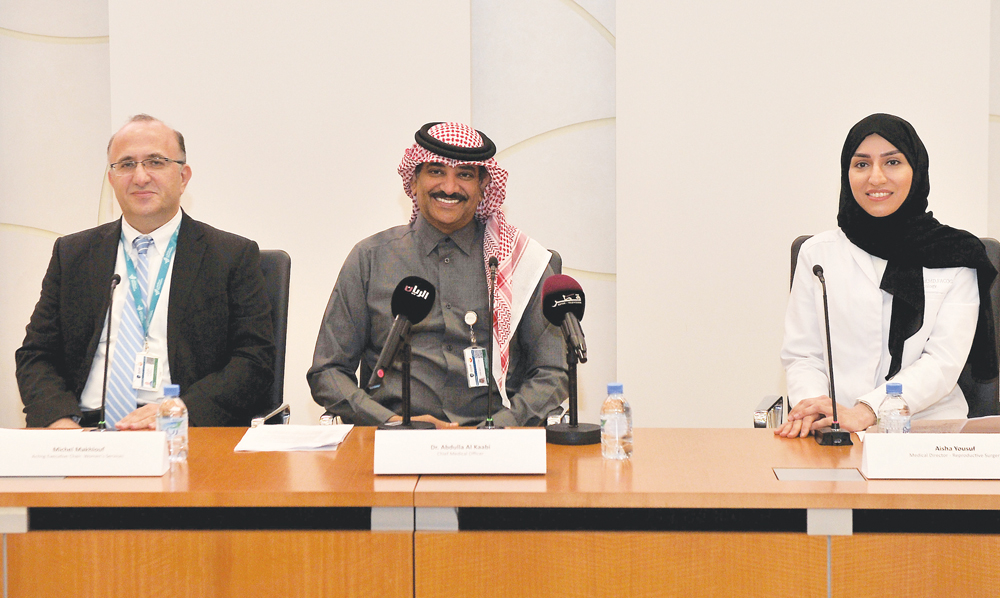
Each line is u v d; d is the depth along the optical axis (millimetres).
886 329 2506
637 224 3547
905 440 1636
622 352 3576
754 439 2064
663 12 3496
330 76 3559
